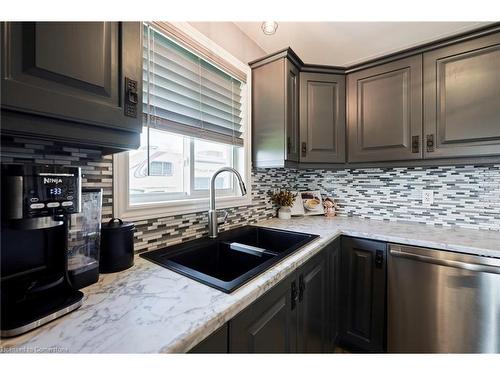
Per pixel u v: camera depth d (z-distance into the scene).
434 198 1.79
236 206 1.67
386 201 2.00
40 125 0.56
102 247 0.84
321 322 1.33
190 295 0.69
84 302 0.65
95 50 0.65
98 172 0.93
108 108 0.68
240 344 0.69
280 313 0.91
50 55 0.56
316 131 1.82
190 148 1.42
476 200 1.64
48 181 0.60
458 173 1.71
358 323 1.57
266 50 1.96
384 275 1.47
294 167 1.77
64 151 0.83
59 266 0.68
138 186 1.18
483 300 1.18
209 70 1.47
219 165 1.67
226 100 1.61
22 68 0.52
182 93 1.29
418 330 1.37
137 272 0.85
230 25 1.60
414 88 1.55
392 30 1.68
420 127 1.53
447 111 1.44
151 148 1.24
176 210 1.22
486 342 1.18
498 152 1.30
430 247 1.33
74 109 0.60
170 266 0.90
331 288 1.48
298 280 1.06
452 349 1.27
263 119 1.74
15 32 0.52
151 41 1.12
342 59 2.09
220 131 1.56
